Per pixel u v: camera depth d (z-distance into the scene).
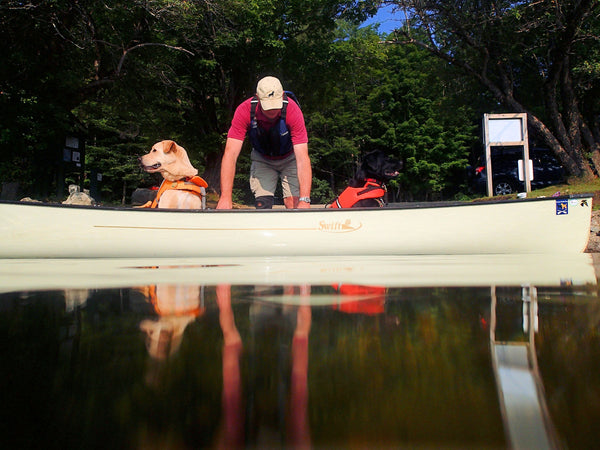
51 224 2.67
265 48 12.47
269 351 0.41
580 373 0.32
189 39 11.07
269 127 3.46
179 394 0.28
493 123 10.03
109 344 0.44
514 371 0.33
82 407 0.26
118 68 9.58
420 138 21.66
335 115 21.66
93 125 16.34
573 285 1.05
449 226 2.93
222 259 2.49
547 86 11.48
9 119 8.00
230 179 3.50
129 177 18.08
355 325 0.55
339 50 13.45
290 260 2.34
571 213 2.93
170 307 0.71
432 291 0.94
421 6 11.85
